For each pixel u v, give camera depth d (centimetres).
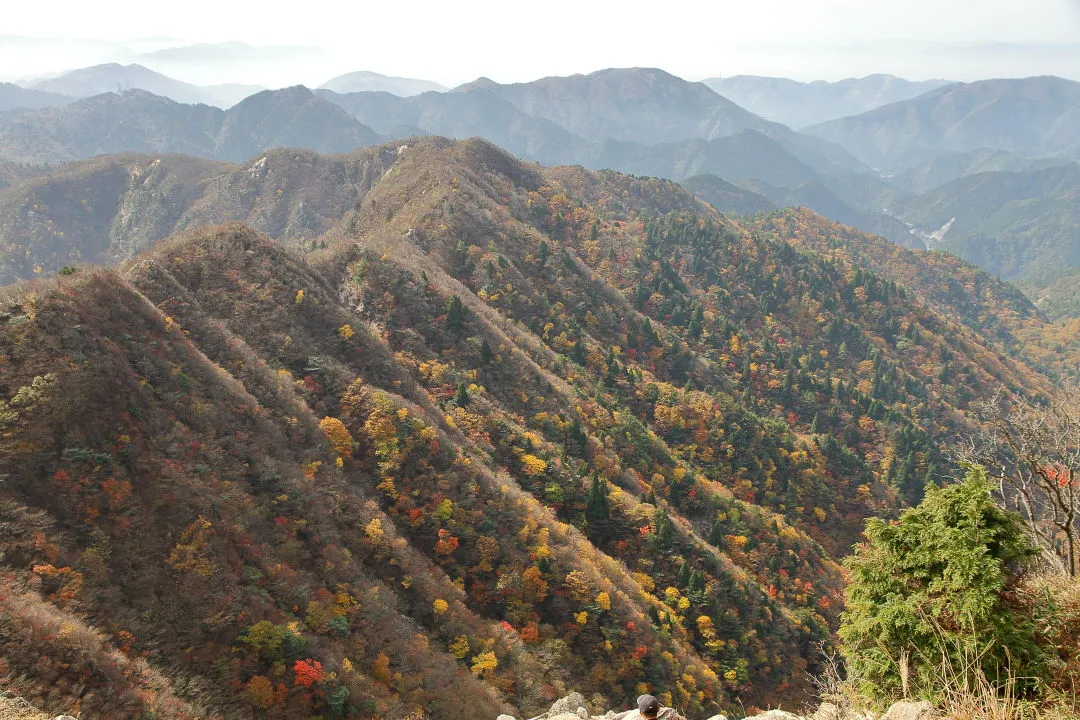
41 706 3584
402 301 14138
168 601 5238
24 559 4819
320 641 5709
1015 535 1399
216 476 6675
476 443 10925
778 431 17538
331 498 7656
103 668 4072
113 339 7094
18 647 3806
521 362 14500
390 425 9162
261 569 6091
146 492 5941
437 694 5972
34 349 6234
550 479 11006
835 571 13238
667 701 7494
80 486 5584
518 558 8394
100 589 4916
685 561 10406
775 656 9862
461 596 7694
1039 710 1196
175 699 4322
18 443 5531
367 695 5422
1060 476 2258
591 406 14475
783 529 13538
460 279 19788
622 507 11081
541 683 6869
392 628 6431
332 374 10012
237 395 7969
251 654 5209
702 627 9506
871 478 17062
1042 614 1347
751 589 10788
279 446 7806
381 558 7419
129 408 6512
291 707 4991
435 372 12400
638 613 8600
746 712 8600
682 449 16038
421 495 8688
